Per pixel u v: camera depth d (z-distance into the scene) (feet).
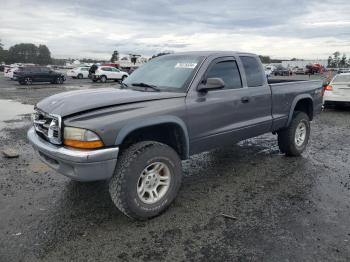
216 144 14.62
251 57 16.87
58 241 10.48
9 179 15.80
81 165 10.29
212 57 14.60
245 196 14.06
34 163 18.25
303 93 19.89
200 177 16.38
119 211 12.55
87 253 9.88
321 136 26.08
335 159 19.57
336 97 38.37
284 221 11.82
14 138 24.32
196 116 13.23
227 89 14.94
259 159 19.44
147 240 10.61
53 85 85.35
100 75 100.83
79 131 10.36
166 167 12.23
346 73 39.40
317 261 9.46
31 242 10.40
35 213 12.34
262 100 16.70
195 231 11.16
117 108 11.18
